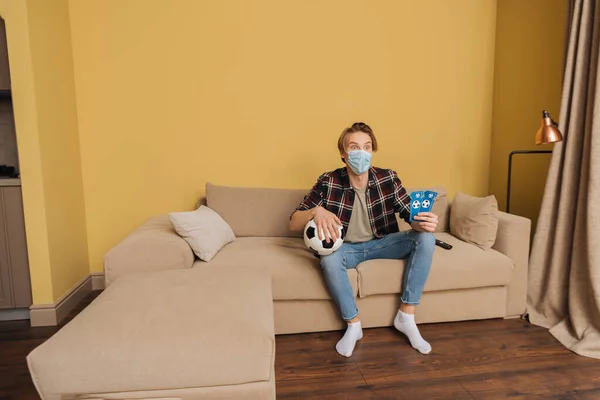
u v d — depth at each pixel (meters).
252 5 2.49
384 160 2.74
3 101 2.26
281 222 2.38
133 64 2.44
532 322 2.00
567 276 1.92
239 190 2.42
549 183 1.98
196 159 2.56
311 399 1.40
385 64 2.65
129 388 1.03
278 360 1.67
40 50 2.01
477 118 2.82
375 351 1.73
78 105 2.43
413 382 1.50
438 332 1.91
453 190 2.85
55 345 1.03
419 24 2.65
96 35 2.39
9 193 2.00
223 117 2.55
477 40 2.74
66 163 2.27
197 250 1.87
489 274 1.92
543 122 1.87
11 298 2.06
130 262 1.74
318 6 2.54
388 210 1.96
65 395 1.01
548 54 2.33
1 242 2.02
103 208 2.53
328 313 1.90
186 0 2.43
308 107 2.62
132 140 2.50
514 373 1.55
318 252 1.76
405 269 1.85
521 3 2.52
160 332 1.08
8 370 1.60
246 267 1.67
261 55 2.54
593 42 1.80
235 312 1.18
